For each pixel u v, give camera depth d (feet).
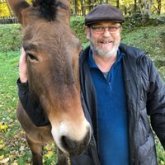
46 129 3.13
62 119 2.13
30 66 2.29
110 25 2.53
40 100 2.36
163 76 7.66
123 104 2.60
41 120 2.71
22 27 2.54
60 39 2.21
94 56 2.62
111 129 2.63
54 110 2.16
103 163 2.69
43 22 2.30
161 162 4.06
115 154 2.66
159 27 14.40
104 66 2.62
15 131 5.20
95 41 2.56
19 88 2.68
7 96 7.32
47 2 2.36
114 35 2.55
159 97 2.68
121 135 2.63
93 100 2.58
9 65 11.17
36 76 2.23
